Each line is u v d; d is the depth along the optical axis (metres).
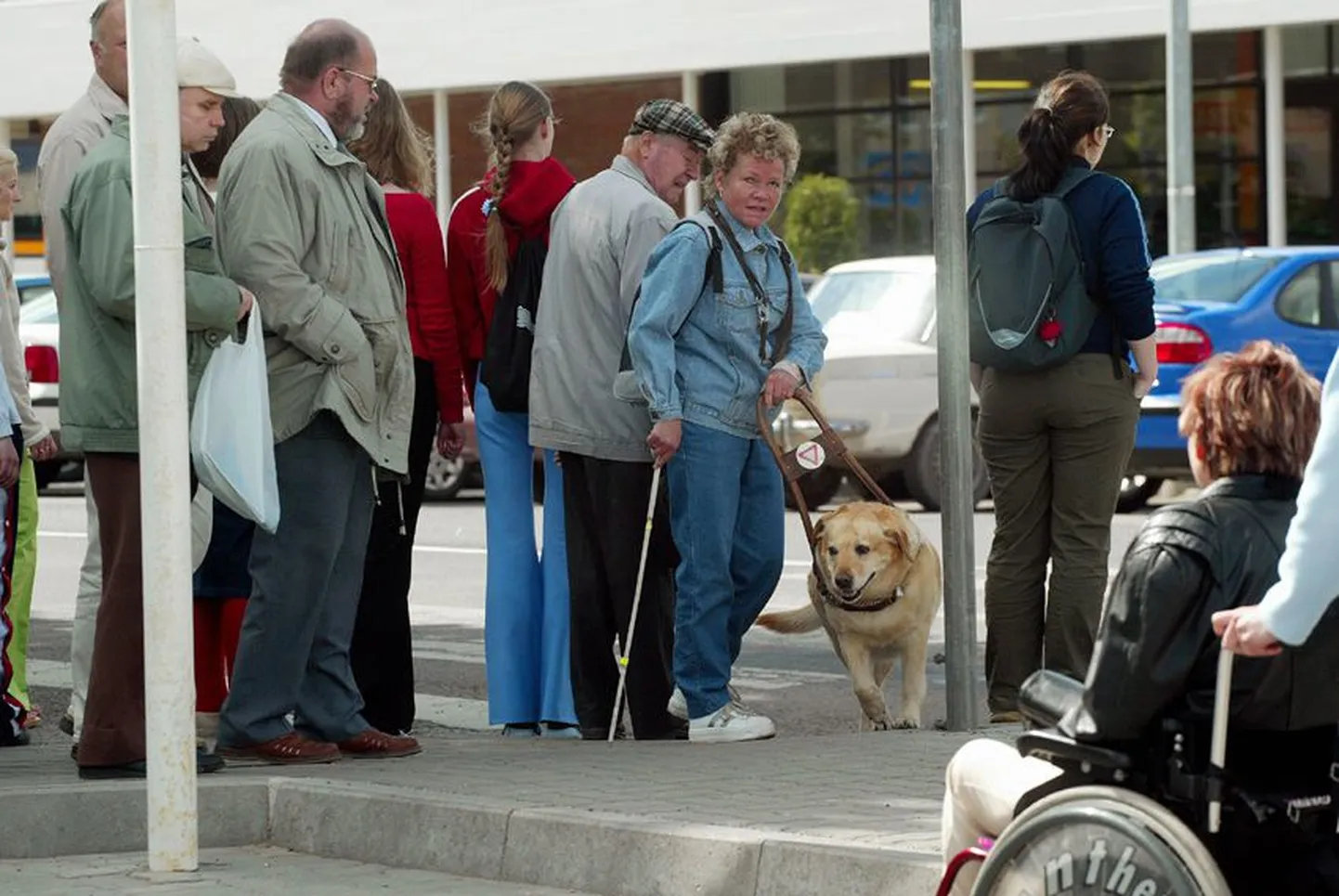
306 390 11.54
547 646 13.36
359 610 13.09
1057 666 13.05
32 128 55.72
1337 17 40.09
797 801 10.33
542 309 12.96
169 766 10.11
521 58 49.22
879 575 13.02
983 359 12.80
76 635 12.87
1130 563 6.86
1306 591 6.52
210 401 10.85
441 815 10.32
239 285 11.33
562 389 12.87
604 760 11.68
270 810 10.95
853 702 15.09
